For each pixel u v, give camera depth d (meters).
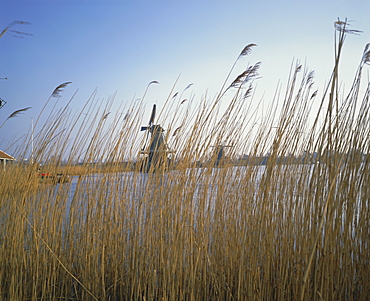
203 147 3.13
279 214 2.86
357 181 2.48
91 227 3.36
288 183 2.79
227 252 3.12
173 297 2.70
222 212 3.18
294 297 2.54
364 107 2.43
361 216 2.52
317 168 2.37
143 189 3.30
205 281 2.90
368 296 2.45
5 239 3.49
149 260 3.12
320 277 2.32
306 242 2.44
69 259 3.38
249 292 2.56
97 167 3.50
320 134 2.30
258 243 2.50
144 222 3.23
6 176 3.63
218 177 3.18
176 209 2.86
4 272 3.49
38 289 3.31
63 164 3.61
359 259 2.54
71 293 3.34
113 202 3.42
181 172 3.06
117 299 3.22
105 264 3.39
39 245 3.33
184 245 2.88
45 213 3.44
